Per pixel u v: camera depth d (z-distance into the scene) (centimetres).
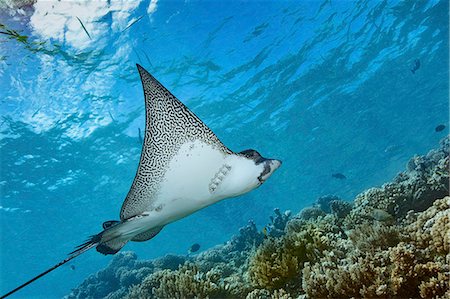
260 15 1481
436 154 1091
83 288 1301
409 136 3253
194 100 1900
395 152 3288
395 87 2534
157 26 1331
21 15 1020
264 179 292
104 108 1727
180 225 4012
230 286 511
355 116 2728
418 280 315
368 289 325
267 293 444
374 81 2403
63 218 3169
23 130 1742
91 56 1340
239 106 2116
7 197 2450
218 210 3644
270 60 1792
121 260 1353
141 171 284
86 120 1797
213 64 1655
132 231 308
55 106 1600
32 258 3925
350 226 611
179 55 1520
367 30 1855
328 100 2442
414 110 2962
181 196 295
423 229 400
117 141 2097
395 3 1689
